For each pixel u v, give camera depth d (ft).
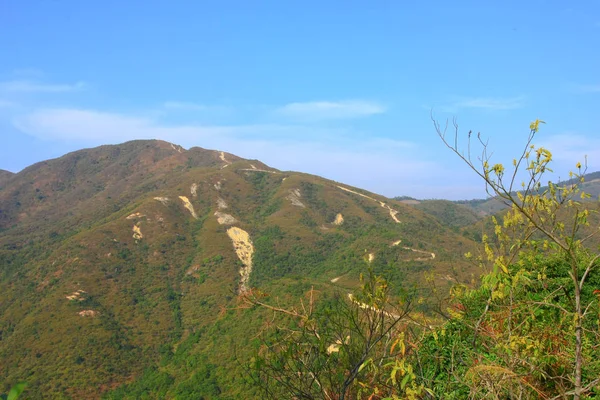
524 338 11.27
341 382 11.01
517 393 10.69
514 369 11.10
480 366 10.16
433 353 13.61
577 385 9.85
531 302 11.94
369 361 10.97
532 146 9.79
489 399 10.48
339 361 11.21
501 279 11.65
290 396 11.21
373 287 11.11
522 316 13.26
